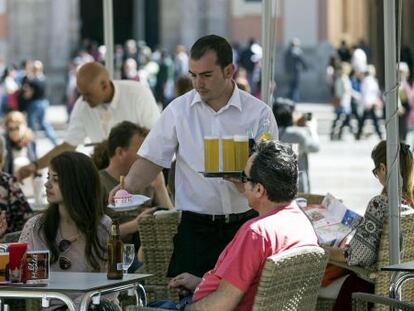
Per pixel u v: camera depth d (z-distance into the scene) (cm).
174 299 1350
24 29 7488
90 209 1173
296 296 1011
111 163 1469
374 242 1234
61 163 1172
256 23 7519
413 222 1257
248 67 6438
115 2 7625
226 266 998
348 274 1269
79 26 7562
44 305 1039
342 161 4062
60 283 1061
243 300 1005
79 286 1043
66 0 7494
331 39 7288
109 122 1712
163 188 1503
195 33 7556
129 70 5575
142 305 1107
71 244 1174
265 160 1020
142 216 1356
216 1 7531
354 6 7288
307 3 7300
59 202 1174
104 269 1179
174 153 1259
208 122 1232
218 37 1212
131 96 1711
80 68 1702
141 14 7538
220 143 1184
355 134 4994
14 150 2453
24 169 1764
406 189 1311
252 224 1005
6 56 7506
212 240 1229
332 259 1257
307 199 1503
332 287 1269
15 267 1060
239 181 1176
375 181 3388
